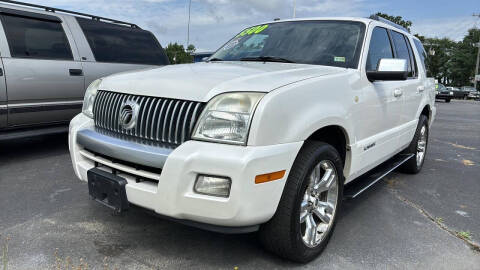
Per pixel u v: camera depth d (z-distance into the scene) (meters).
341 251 2.87
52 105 5.17
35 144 6.03
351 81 3.01
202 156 2.14
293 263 2.65
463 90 37.78
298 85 2.45
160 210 2.27
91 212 3.38
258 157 2.14
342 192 2.95
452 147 7.55
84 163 2.82
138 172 2.37
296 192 2.39
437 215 3.70
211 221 2.20
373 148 3.44
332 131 2.98
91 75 5.62
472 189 4.61
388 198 4.14
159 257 2.65
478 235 3.26
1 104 4.65
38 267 2.48
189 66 3.11
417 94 4.68
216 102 2.26
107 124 2.75
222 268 2.55
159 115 2.41
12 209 3.41
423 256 2.84
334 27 3.63
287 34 3.76
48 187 4.00
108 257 2.63
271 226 2.44
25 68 4.82
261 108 2.18
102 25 6.03
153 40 6.88
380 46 3.76
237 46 3.97
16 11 4.93
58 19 5.40
